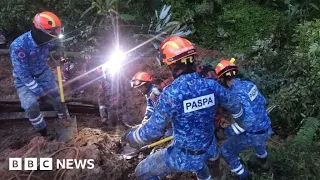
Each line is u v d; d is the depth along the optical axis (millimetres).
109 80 5906
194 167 3857
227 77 4262
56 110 5617
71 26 7699
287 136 5883
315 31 6953
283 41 7582
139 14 8133
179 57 3502
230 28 8094
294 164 5039
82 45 7457
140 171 4281
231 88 4289
